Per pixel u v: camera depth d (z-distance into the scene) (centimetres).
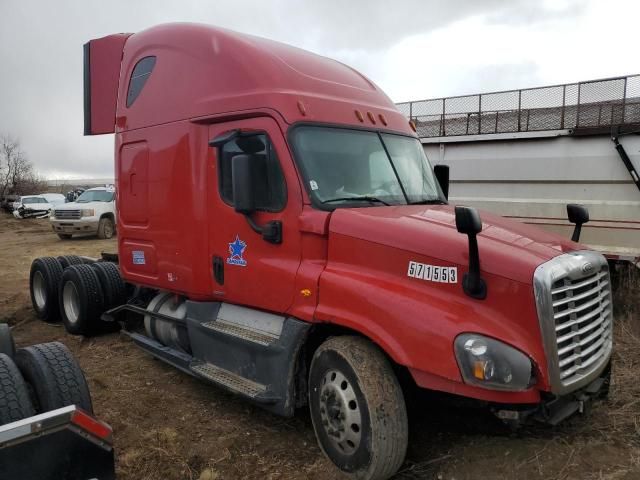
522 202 761
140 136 545
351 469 348
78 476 276
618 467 351
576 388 335
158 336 576
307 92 436
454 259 335
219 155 459
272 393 410
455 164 827
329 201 402
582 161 710
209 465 393
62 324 796
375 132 464
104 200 2114
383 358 349
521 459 363
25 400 323
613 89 786
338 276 372
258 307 433
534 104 859
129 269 583
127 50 588
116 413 479
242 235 440
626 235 679
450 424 419
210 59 474
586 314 355
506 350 308
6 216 3966
